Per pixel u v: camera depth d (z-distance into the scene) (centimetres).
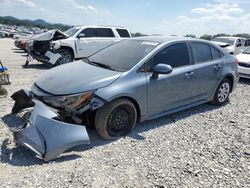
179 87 456
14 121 421
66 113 342
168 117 494
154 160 335
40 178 283
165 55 442
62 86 361
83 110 345
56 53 1010
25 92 402
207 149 374
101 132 369
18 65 1084
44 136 310
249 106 593
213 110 552
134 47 458
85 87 351
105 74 382
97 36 1146
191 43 495
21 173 290
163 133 419
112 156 339
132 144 374
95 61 447
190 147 377
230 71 566
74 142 320
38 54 1032
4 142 353
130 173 304
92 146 361
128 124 396
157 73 398
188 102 493
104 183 283
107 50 486
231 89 596
